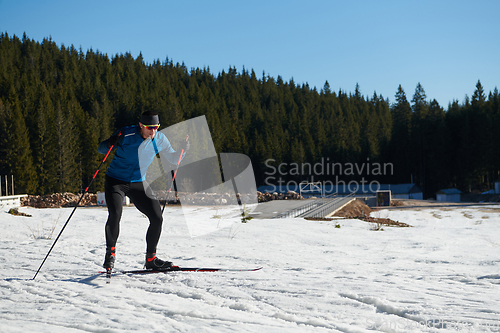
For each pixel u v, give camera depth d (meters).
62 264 4.05
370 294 2.59
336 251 5.62
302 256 4.98
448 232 9.62
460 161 81.81
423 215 31.47
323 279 3.18
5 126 57.44
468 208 40.34
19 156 56.94
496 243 7.07
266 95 140.62
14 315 2.17
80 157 66.62
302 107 128.50
